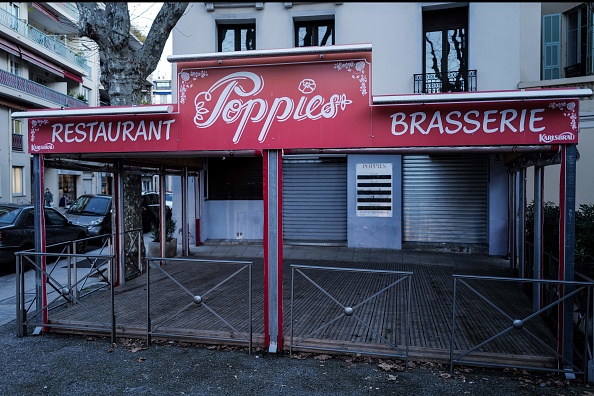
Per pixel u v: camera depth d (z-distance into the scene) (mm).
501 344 4691
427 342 4738
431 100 4262
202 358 4625
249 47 12578
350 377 4176
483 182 11117
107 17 7977
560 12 11258
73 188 32312
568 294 4156
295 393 3861
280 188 4750
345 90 4582
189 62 4824
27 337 5297
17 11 24141
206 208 12781
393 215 11391
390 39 11234
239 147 4781
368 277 8273
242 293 6977
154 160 8773
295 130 4668
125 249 7941
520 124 4258
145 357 4656
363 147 4547
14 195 23859
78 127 5219
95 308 6078
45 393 3873
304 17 11859
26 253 5320
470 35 10891
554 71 11219
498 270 9195
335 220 12117
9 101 22891
